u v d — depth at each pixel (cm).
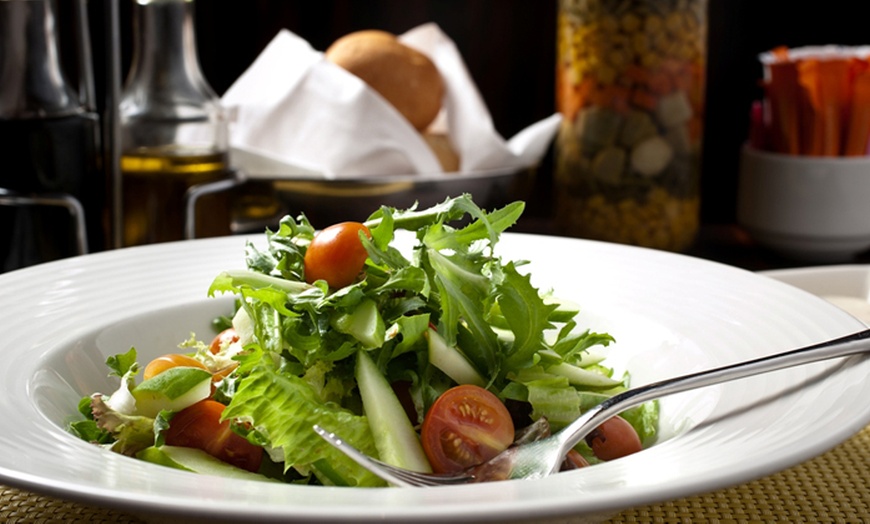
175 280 72
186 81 90
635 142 98
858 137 104
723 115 120
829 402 56
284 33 100
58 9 106
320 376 60
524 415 62
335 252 62
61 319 67
